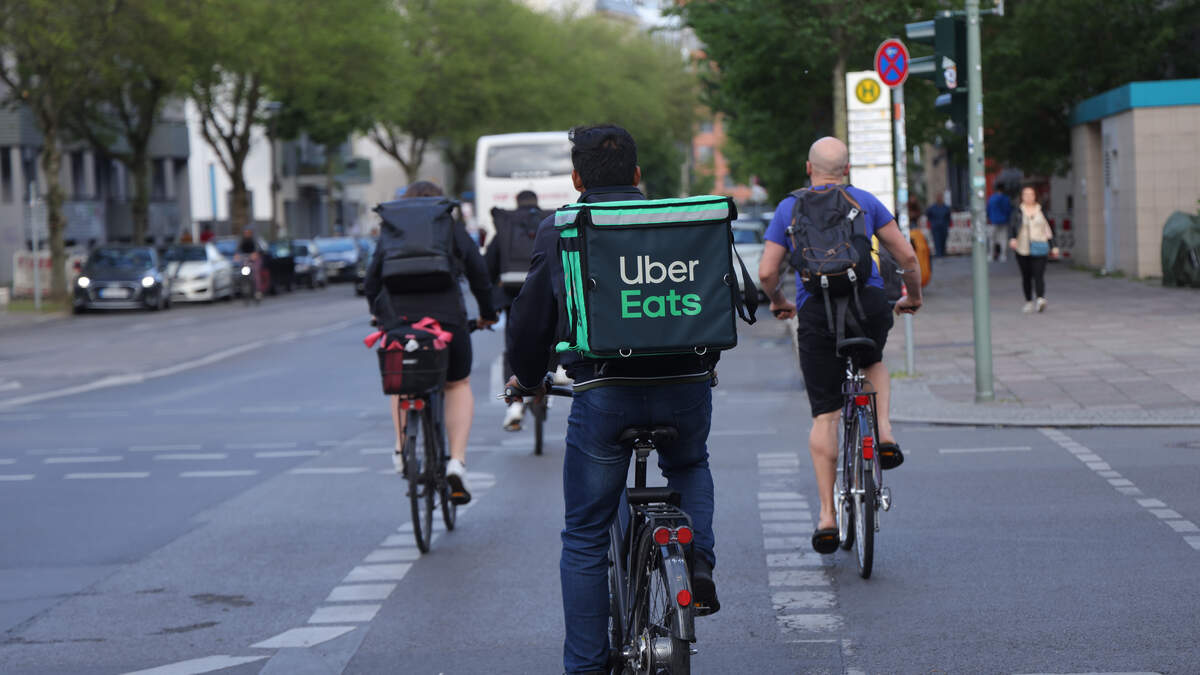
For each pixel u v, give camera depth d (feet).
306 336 99.40
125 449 46.80
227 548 30.55
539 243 17.11
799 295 26.43
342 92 193.26
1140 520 29.45
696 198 16.57
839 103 102.32
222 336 102.37
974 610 23.06
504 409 55.88
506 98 252.01
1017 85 122.42
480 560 28.45
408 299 30.53
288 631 23.54
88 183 212.64
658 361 16.83
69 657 22.39
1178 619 22.04
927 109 117.91
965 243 168.14
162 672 21.40
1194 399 45.52
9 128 191.21
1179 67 122.42
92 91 155.84
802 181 123.54
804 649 21.24
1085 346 61.05
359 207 361.10
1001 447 39.55
